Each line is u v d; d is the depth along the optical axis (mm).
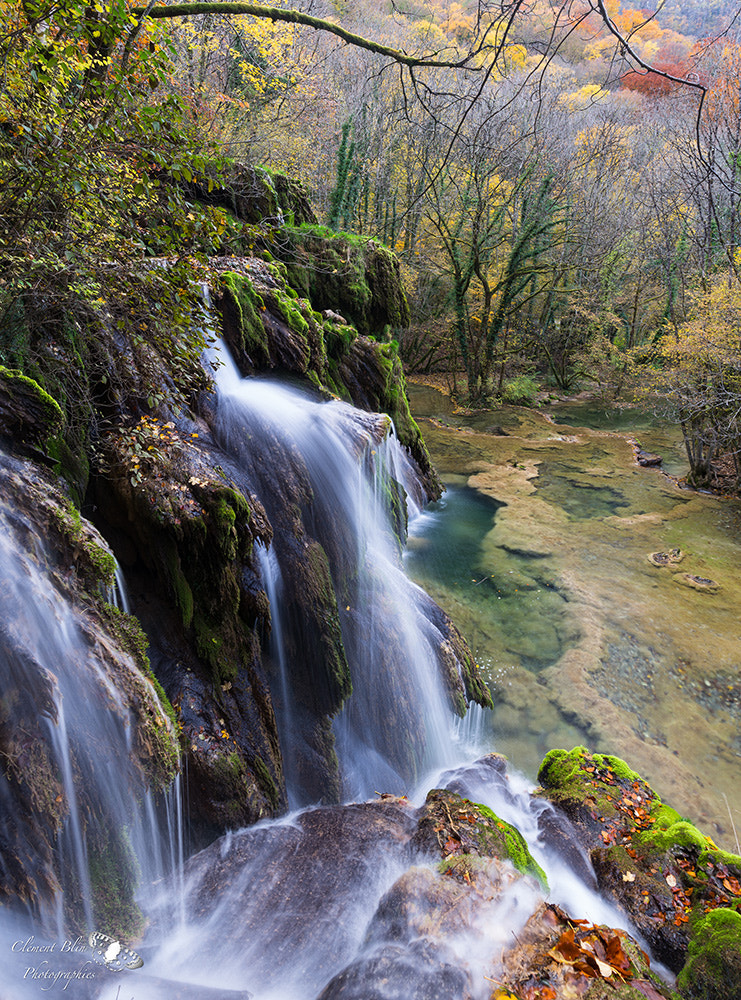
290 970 2861
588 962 2459
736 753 6414
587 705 6906
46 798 2893
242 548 5113
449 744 6469
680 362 14289
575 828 4480
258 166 10594
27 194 3504
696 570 10023
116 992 2398
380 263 12266
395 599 7191
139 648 3967
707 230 13836
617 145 20844
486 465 15141
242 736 4664
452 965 2410
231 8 6688
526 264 23688
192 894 3486
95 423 4738
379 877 3498
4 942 2441
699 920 3395
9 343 4105
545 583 9461
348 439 7559
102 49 3990
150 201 3818
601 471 14992
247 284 7836
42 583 3395
